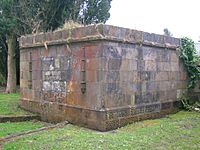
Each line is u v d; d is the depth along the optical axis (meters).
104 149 7.20
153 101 11.30
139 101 10.66
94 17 21.25
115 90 9.73
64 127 9.79
